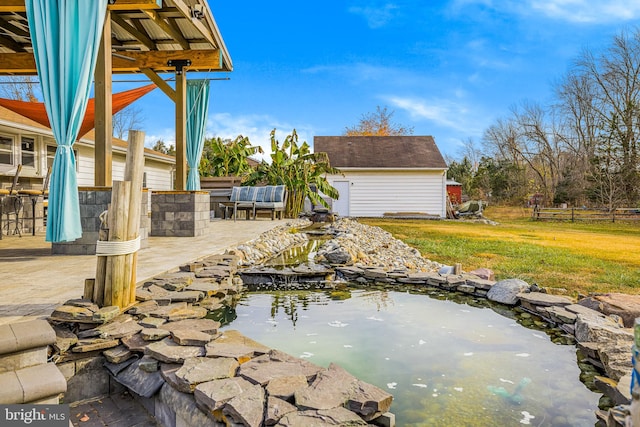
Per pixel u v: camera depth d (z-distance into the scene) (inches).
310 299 153.8
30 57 268.5
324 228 445.1
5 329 70.4
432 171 764.0
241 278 174.9
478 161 1674.5
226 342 90.0
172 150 1256.8
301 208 585.0
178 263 163.6
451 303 149.4
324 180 599.8
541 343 108.0
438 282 172.9
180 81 274.5
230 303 144.9
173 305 111.0
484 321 127.6
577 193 1096.8
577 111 1098.7
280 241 294.5
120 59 273.6
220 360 79.0
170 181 646.5
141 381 79.0
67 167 144.4
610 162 942.4
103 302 97.0
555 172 1285.7
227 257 185.2
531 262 225.3
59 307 90.0
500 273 190.7
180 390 71.3
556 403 76.2
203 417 65.5
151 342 86.7
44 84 146.0
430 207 765.9
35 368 70.3
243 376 73.2
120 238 98.5
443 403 75.7
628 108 904.3
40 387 65.1
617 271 197.0
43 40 147.4
